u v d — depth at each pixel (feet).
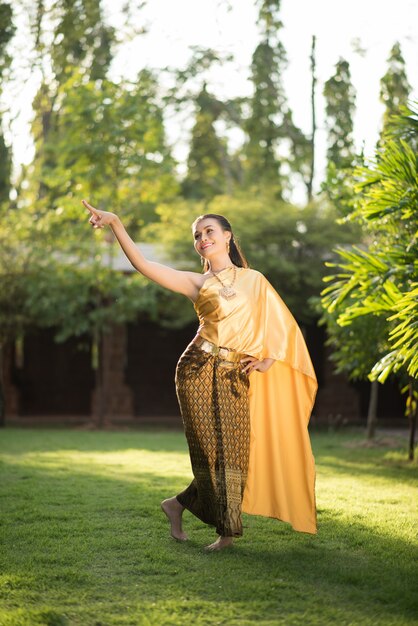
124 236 12.33
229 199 47.16
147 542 12.83
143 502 16.43
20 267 43.70
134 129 43.29
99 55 59.88
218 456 12.17
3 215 47.29
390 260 18.51
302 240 42.09
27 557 11.86
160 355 50.65
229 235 13.01
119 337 49.65
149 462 24.90
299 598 10.02
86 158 43.27
